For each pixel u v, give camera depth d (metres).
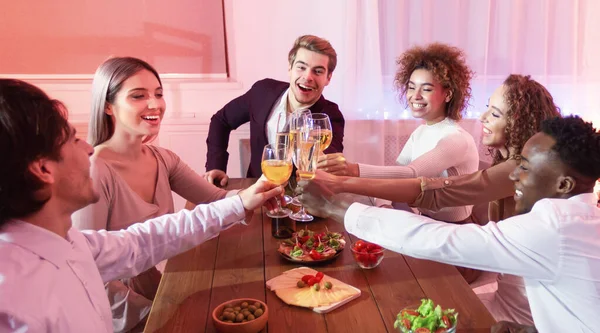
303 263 1.35
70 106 3.20
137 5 3.16
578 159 1.03
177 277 1.30
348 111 3.29
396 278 1.28
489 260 1.06
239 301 1.11
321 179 1.47
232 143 3.34
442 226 1.13
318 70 2.33
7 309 0.73
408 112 3.38
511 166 1.61
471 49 3.32
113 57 1.68
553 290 1.07
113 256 1.14
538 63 3.37
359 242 1.36
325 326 1.07
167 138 3.30
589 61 3.42
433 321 0.99
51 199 0.86
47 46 3.15
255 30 3.25
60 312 0.81
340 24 3.24
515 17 3.27
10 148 0.75
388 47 3.27
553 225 1.01
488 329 1.06
